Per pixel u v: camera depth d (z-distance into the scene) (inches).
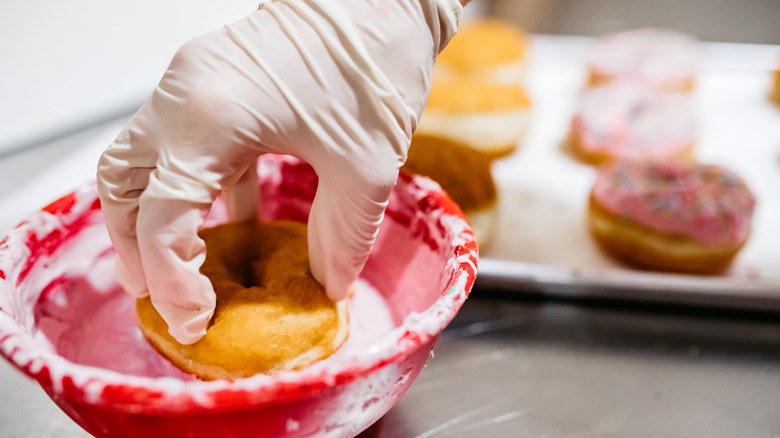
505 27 28.1
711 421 16.5
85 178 21.3
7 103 21.6
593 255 21.6
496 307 19.0
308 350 13.0
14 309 12.8
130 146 11.6
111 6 22.7
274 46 11.3
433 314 11.9
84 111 23.3
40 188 20.8
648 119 24.9
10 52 21.2
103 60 23.2
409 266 15.8
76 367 10.5
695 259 20.5
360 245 13.3
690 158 24.9
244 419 10.7
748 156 25.2
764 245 21.7
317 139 11.7
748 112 27.5
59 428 15.7
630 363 17.7
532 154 25.8
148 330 13.7
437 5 11.9
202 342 12.9
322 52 11.3
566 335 18.3
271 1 12.0
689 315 18.9
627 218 20.7
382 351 11.1
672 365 17.7
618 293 18.9
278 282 14.3
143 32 23.7
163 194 11.1
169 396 10.0
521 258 21.3
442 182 20.0
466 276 13.1
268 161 16.3
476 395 16.8
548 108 28.1
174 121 11.1
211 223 16.6
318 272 14.2
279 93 11.2
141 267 13.0
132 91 24.4
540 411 16.5
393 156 12.2
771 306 18.6
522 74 26.5
